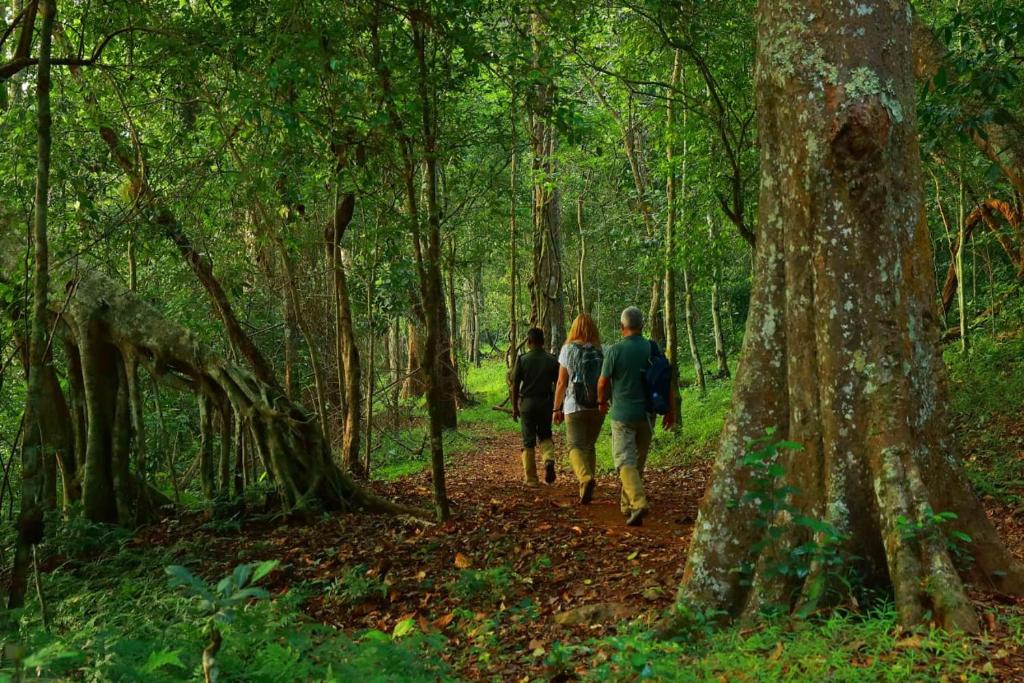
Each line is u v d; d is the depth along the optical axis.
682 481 10.27
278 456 8.73
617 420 7.52
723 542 4.35
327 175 9.53
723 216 14.07
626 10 11.12
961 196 13.68
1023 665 3.21
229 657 3.61
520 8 8.28
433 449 8.20
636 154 20.05
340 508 8.76
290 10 6.73
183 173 9.07
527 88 7.95
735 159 11.07
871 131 4.16
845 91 4.21
